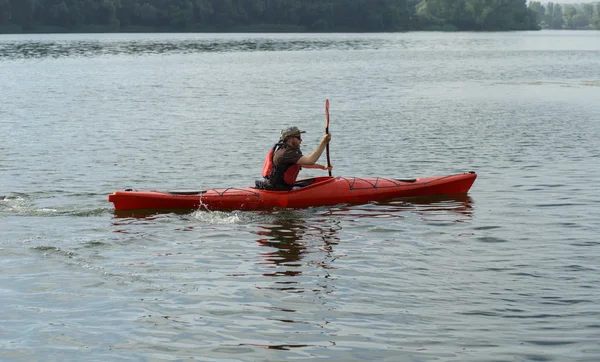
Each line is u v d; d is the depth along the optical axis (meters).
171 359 6.30
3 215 11.64
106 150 18.66
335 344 6.59
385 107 29.98
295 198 12.23
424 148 19.11
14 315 7.32
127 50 87.06
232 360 6.28
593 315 7.21
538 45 122.38
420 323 7.06
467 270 8.73
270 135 21.64
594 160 16.98
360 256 9.36
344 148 19.19
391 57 77.56
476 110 28.75
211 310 7.45
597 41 151.00
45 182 14.48
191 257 9.36
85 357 6.34
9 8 144.62
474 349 6.46
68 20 150.50
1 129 22.88
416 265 8.95
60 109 28.98
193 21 169.75
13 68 56.25
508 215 11.65
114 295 7.91
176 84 42.41
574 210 11.95
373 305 7.56
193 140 20.53
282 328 6.97
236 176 15.24
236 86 41.12
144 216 11.63
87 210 12.02
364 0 189.00
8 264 9.02
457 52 92.00
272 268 8.86
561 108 29.23
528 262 9.04
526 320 7.11
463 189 13.41
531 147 19.17
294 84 42.62
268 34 166.25
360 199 12.66
